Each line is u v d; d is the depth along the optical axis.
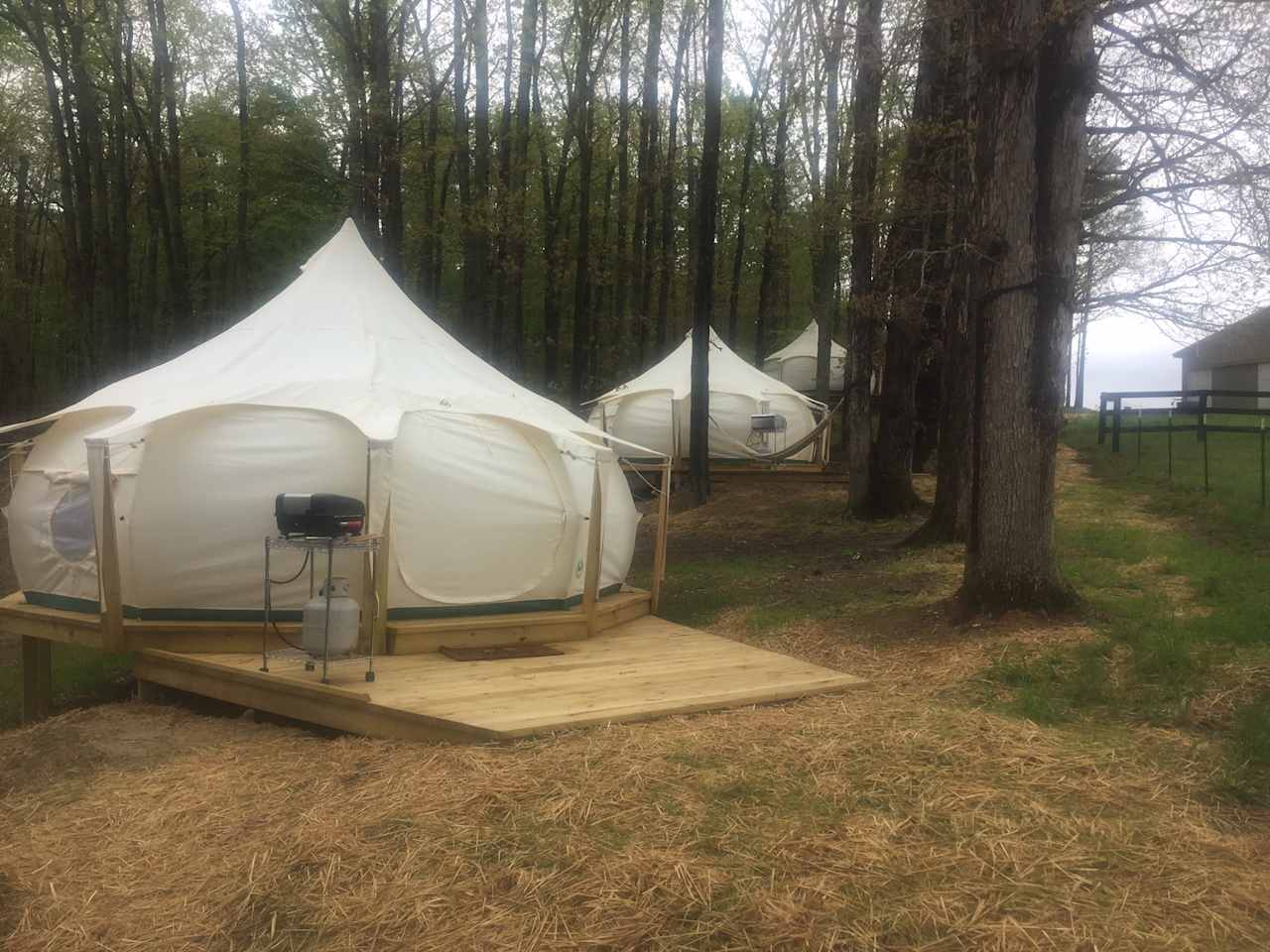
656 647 8.35
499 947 3.75
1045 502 8.07
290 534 6.76
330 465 8.08
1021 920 3.74
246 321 9.98
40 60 25.69
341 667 7.27
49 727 7.16
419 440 8.40
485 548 8.48
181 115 26.55
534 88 26.75
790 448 17.91
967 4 8.51
